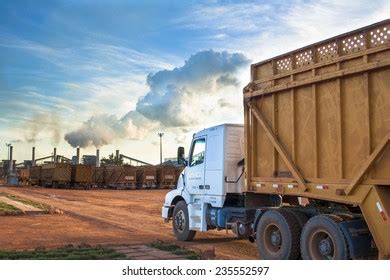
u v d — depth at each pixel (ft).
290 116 32.07
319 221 27.53
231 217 38.86
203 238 45.65
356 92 26.99
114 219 65.21
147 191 192.13
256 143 35.37
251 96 35.29
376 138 25.63
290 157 31.83
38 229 51.75
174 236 47.09
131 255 32.24
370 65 25.81
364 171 25.90
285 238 30.09
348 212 29.14
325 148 28.94
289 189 31.60
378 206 25.34
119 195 148.56
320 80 29.17
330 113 28.71
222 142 40.11
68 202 106.01
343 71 27.50
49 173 234.17
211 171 41.06
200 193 42.29
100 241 42.27
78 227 54.29
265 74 34.53
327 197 28.45
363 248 26.04
